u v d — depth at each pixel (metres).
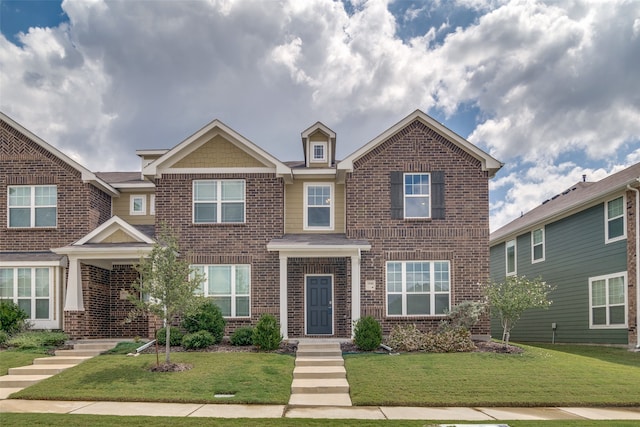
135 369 12.85
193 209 18.34
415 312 17.59
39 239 18.70
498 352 15.02
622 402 10.38
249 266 18.08
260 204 18.33
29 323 17.36
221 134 18.56
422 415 9.55
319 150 20.03
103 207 20.22
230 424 8.72
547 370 12.76
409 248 17.86
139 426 8.54
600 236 19.23
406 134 18.33
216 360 13.80
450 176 18.14
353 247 16.92
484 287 16.86
